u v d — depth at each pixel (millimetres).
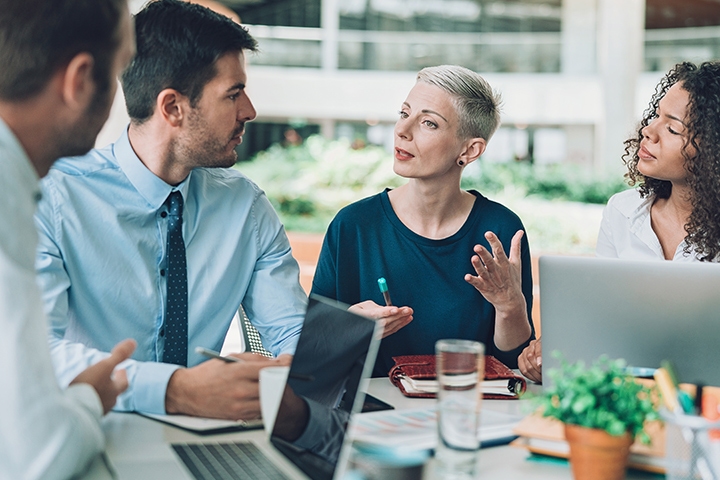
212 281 1791
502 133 14297
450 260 2023
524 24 16812
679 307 1327
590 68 14664
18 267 977
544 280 1430
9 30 1008
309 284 4629
